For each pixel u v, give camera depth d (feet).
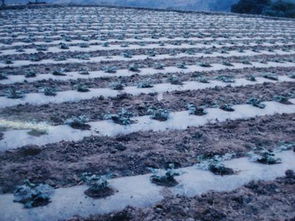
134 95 31.53
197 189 17.94
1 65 38.93
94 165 19.77
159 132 24.72
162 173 18.97
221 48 55.52
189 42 58.23
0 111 26.30
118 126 24.90
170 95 31.96
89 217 15.44
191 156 21.49
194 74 39.06
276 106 31.04
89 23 72.90
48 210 15.65
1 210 15.42
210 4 290.35
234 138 24.32
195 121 26.76
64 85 33.09
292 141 24.25
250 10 134.41
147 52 48.88
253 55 52.34
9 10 89.25
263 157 20.99
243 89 35.29
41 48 47.70
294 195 17.78
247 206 16.70
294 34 76.79
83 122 24.73
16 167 19.06
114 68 38.81
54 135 22.89
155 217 15.61
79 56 44.04
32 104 28.22
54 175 18.48
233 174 19.51
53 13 87.20
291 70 45.06
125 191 17.43
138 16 90.58
